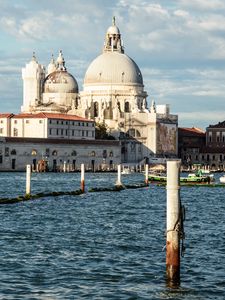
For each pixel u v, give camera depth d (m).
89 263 65.12
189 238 79.94
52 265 64.00
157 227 91.44
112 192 168.12
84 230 87.56
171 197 52.72
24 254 69.00
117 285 57.22
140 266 64.00
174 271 55.81
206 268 63.22
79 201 136.25
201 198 152.00
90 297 53.78
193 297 54.09
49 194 147.25
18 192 167.00
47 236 81.38
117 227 91.19
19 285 56.78
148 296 54.16
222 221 99.00
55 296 53.91
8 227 89.25
